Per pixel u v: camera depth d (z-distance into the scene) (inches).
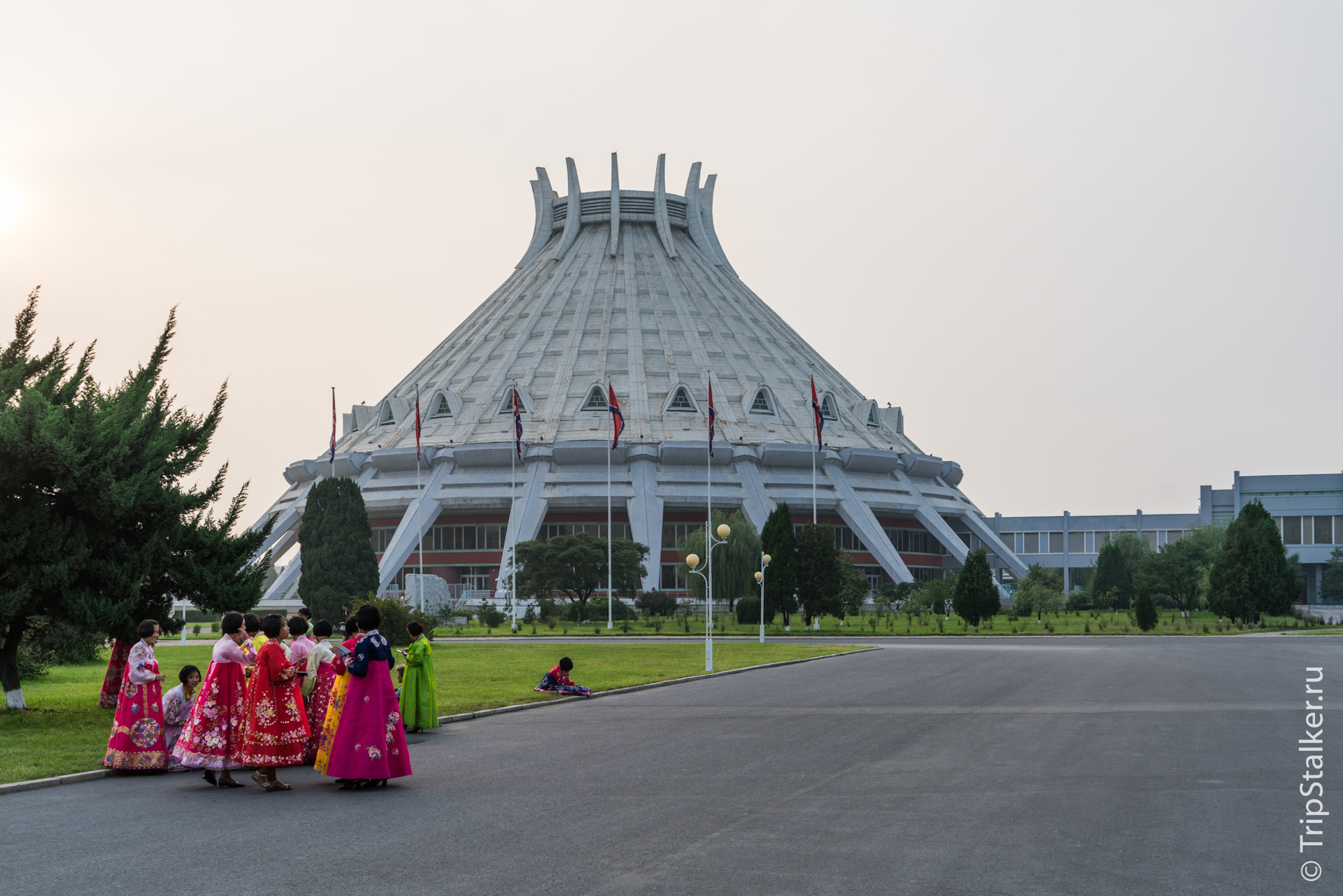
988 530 5255.9
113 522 1084.5
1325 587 5162.4
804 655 1940.2
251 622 814.5
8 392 1145.4
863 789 634.2
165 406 1216.2
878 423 5536.4
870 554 4916.3
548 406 4955.7
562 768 727.7
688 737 877.8
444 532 4694.9
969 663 1708.9
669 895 423.8
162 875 464.1
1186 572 3789.4
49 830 558.3
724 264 6245.1
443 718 1013.8
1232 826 534.6
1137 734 858.8
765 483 4712.1
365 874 459.8
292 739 686.5
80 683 1477.6
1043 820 549.3
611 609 3255.4
